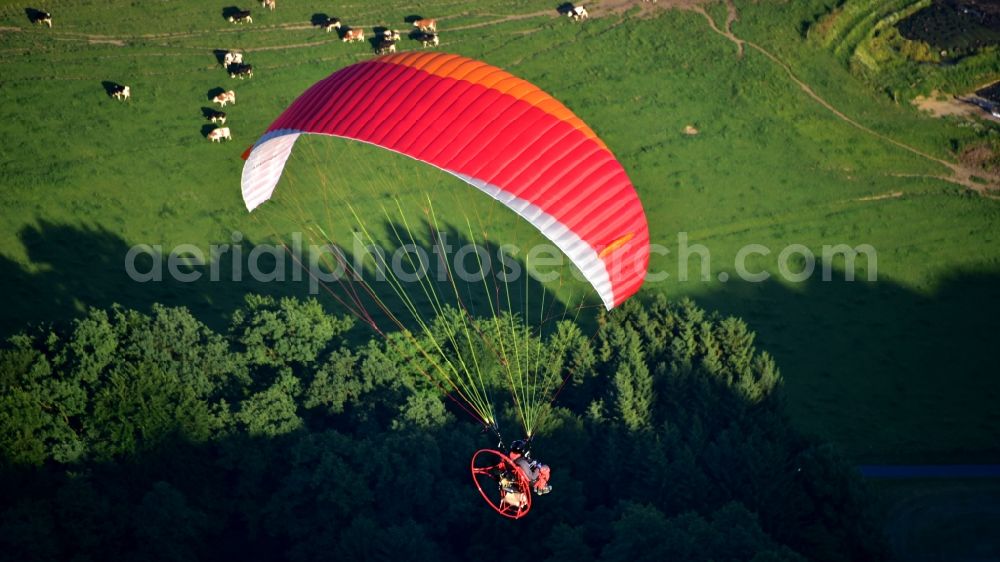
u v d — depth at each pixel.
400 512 78.75
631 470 83.75
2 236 102.44
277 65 125.56
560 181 54.19
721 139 126.38
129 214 107.38
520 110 55.53
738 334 91.50
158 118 117.25
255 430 79.38
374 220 110.62
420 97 56.03
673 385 87.88
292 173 114.00
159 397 78.44
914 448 98.88
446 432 82.12
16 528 71.38
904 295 113.88
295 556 77.56
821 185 123.69
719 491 83.56
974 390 104.88
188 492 79.06
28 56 121.44
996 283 115.88
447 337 89.56
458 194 114.44
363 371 84.06
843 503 83.38
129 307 99.19
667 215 118.19
